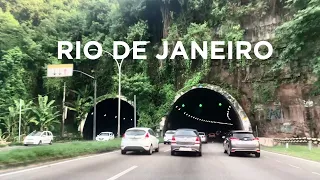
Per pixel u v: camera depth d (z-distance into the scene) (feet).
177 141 65.05
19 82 164.66
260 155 72.18
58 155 53.26
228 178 34.45
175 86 162.50
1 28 179.11
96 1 190.80
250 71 148.25
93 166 43.86
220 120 234.79
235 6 151.23
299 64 85.35
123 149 66.80
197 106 208.95
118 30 176.76
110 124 237.86
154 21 177.37
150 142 67.92
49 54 184.44
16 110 147.23
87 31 188.65
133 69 172.96
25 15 218.38
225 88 151.53
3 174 34.99
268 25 145.07
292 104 135.23
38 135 115.24
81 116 170.91
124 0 173.88
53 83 179.52
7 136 145.79
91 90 179.93
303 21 71.41
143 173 37.11
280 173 40.04
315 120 127.03
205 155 69.00
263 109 143.54
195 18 163.43
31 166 43.42
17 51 167.94
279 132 136.98
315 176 37.78
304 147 97.04
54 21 202.49
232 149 66.18
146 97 163.22
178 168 42.98
